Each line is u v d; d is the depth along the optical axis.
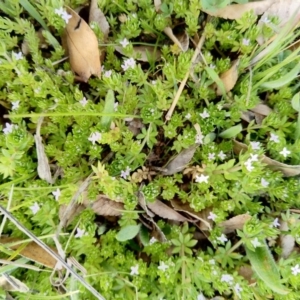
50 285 0.10
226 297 0.11
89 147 0.10
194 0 0.09
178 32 0.11
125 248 0.11
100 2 0.10
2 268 0.09
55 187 0.09
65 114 0.09
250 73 0.09
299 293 0.10
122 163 0.10
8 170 0.09
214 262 0.10
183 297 0.10
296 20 0.10
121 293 0.10
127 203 0.10
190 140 0.10
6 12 0.10
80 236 0.09
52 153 0.10
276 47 0.09
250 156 0.09
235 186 0.10
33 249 0.10
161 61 0.11
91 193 0.10
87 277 0.10
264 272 0.09
